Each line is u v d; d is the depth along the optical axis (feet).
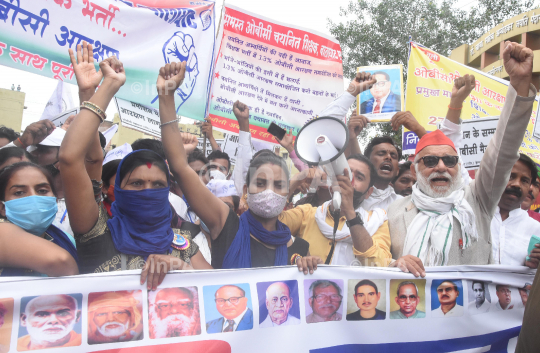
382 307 7.36
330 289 7.06
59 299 5.46
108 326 5.65
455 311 7.88
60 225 8.09
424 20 37.86
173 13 10.96
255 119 12.41
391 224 9.16
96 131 5.90
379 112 14.85
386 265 8.03
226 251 6.89
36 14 9.04
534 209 16.61
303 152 7.66
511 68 7.75
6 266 5.42
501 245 10.23
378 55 35.99
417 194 8.87
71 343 5.44
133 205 6.22
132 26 10.41
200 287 6.20
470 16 41.93
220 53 12.20
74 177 5.64
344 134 7.40
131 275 5.88
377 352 7.18
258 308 6.48
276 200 7.06
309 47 12.91
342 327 7.04
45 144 9.41
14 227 5.49
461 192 8.86
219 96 12.22
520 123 7.78
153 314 5.90
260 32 12.50
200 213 6.86
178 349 5.94
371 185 9.56
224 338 6.21
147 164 6.35
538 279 5.16
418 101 15.03
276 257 7.22
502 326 8.25
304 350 6.67
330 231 8.29
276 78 12.63
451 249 8.40
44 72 9.20
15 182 5.90
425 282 7.72
